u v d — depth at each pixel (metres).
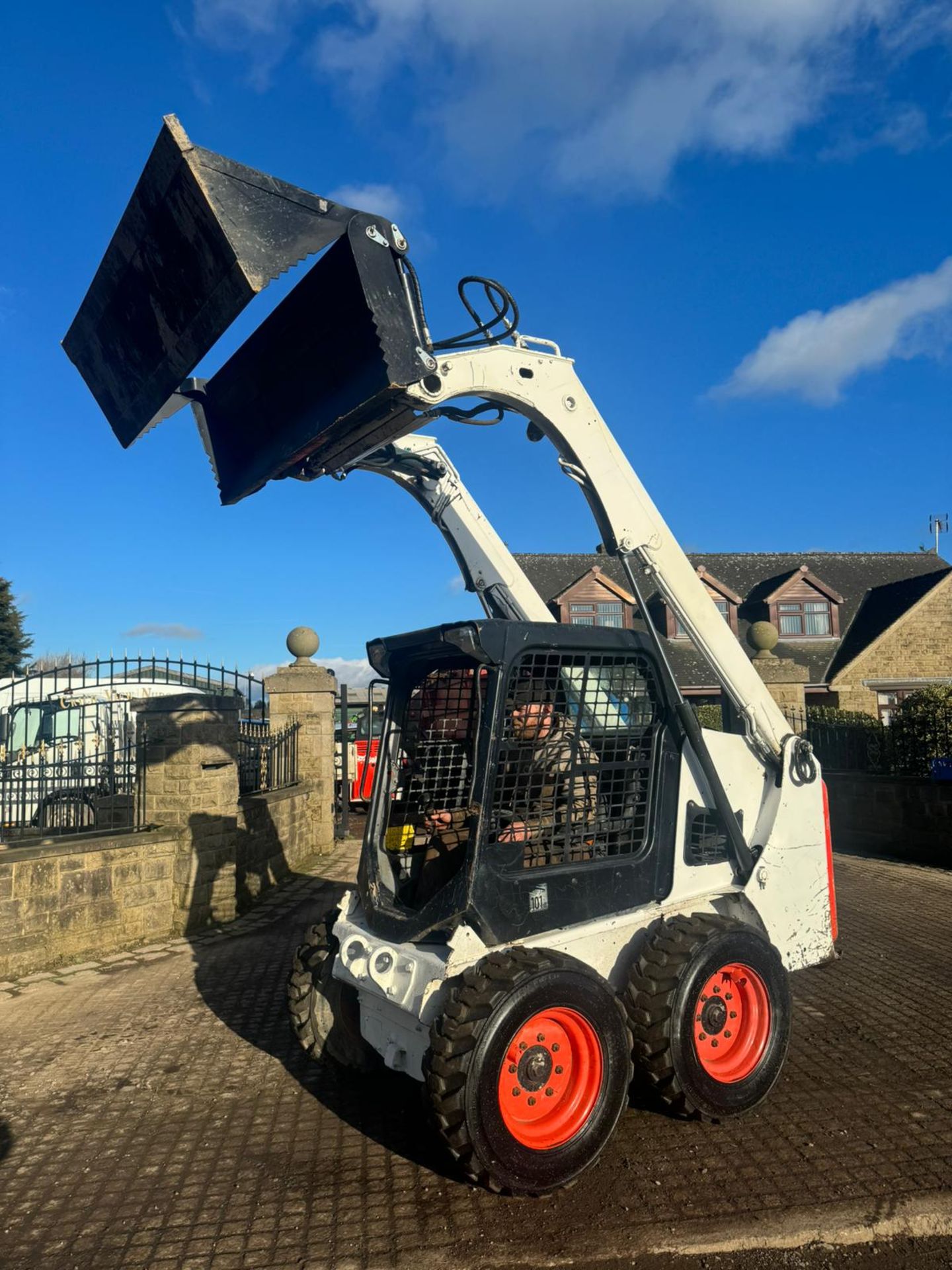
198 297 3.26
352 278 3.39
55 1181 3.64
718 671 4.52
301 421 3.77
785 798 4.60
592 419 4.24
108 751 8.56
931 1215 3.09
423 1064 3.24
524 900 3.62
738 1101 3.82
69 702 9.74
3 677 11.89
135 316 3.66
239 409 4.21
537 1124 3.36
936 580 24.64
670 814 4.16
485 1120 3.13
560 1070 3.44
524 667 3.79
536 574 26.80
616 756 4.05
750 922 4.33
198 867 7.84
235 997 5.97
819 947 4.65
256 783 10.49
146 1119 4.18
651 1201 3.26
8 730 8.91
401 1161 3.70
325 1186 3.51
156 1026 5.45
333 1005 4.41
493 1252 3.00
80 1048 5.11
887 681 23.48
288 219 3.10
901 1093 4.13
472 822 3.57
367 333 3.39
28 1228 3.29
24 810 7.52
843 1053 4.64
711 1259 2.93
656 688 4.23
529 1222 3.17
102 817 8.60
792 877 4.55
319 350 3.66
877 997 5.55
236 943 7.42
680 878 4.16
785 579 25.98
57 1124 4.16
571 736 3.89
